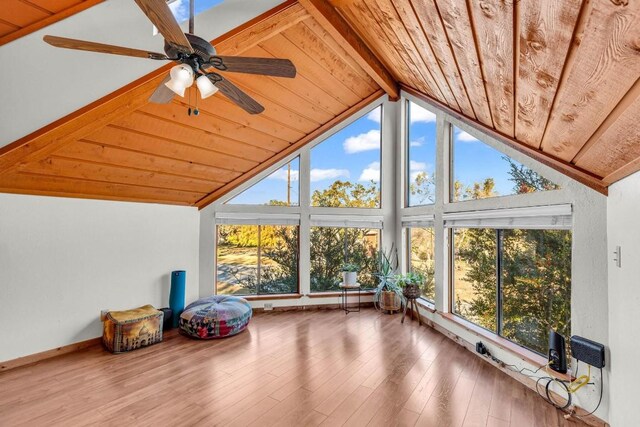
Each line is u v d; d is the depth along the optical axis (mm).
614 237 2104
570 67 1195
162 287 4512
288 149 5188
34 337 3309
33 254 3312
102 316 3730
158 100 2311
